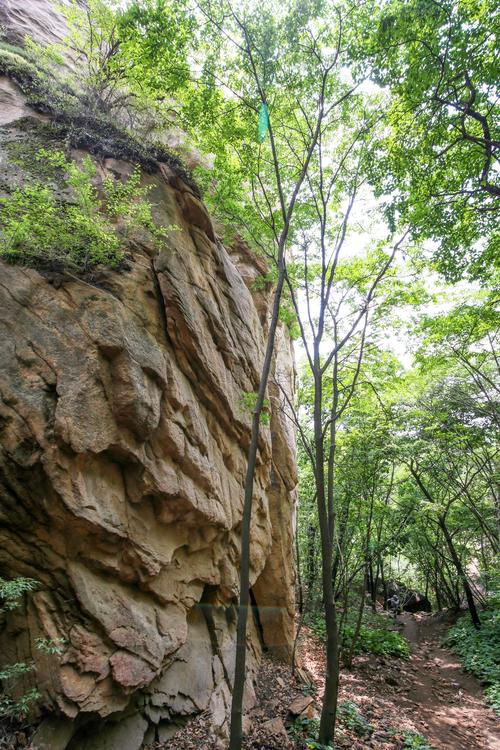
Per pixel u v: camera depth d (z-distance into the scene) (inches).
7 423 160.9
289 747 231.5
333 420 302.7
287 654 354.9
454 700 387.5
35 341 178.4
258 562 323.3
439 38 230.2
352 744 251.9
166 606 210.4
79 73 335.3
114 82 312.5
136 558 188.7
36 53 314.7
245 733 234.4
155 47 242.4
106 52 334.3
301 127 296.0
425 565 899.4
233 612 299.4
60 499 162.7
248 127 274.7
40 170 238.1
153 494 199.8
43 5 408.8
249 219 304.8
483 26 222.7
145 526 199.8
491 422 552.1
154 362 205.5
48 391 173.2
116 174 257.8
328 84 274.4
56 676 151.7
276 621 362.9
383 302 320.8
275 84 270.2
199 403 254.7
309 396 624.1
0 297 180.7
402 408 540.4
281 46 256.2
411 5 222.4
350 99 286.7
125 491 192.9
